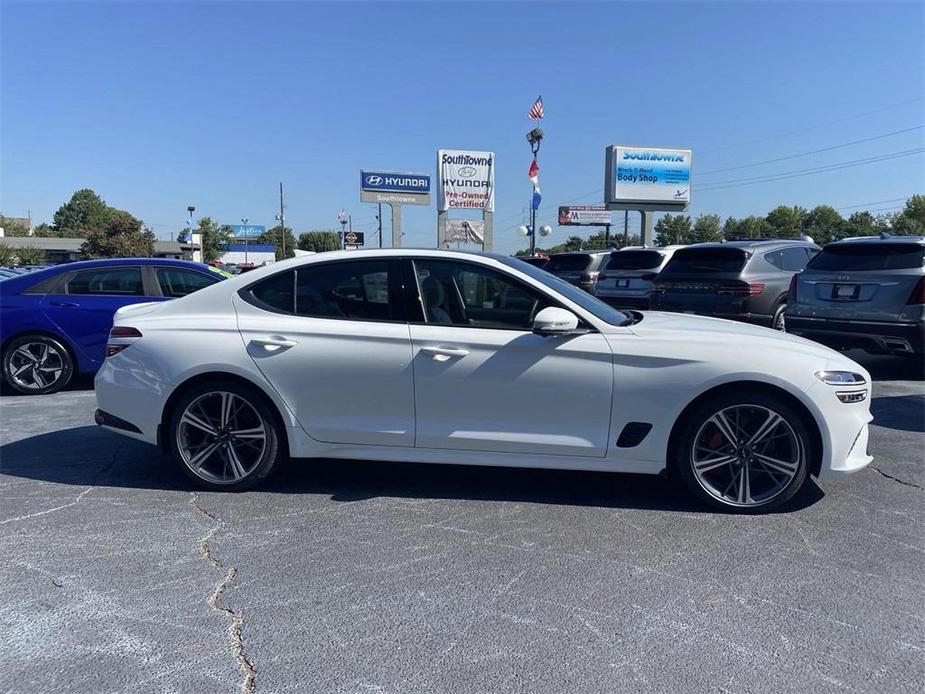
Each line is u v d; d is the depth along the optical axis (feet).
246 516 13.65
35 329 25.62
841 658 8.95
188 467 14.87
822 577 11.11
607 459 13.91
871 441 18.78
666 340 13.64
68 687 8.40
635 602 10.34
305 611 10.11
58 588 10.76
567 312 13.53
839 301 26.48
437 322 14.25
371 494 14.87
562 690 8.34
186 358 14.51
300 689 8.37
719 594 10.57
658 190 98.02
